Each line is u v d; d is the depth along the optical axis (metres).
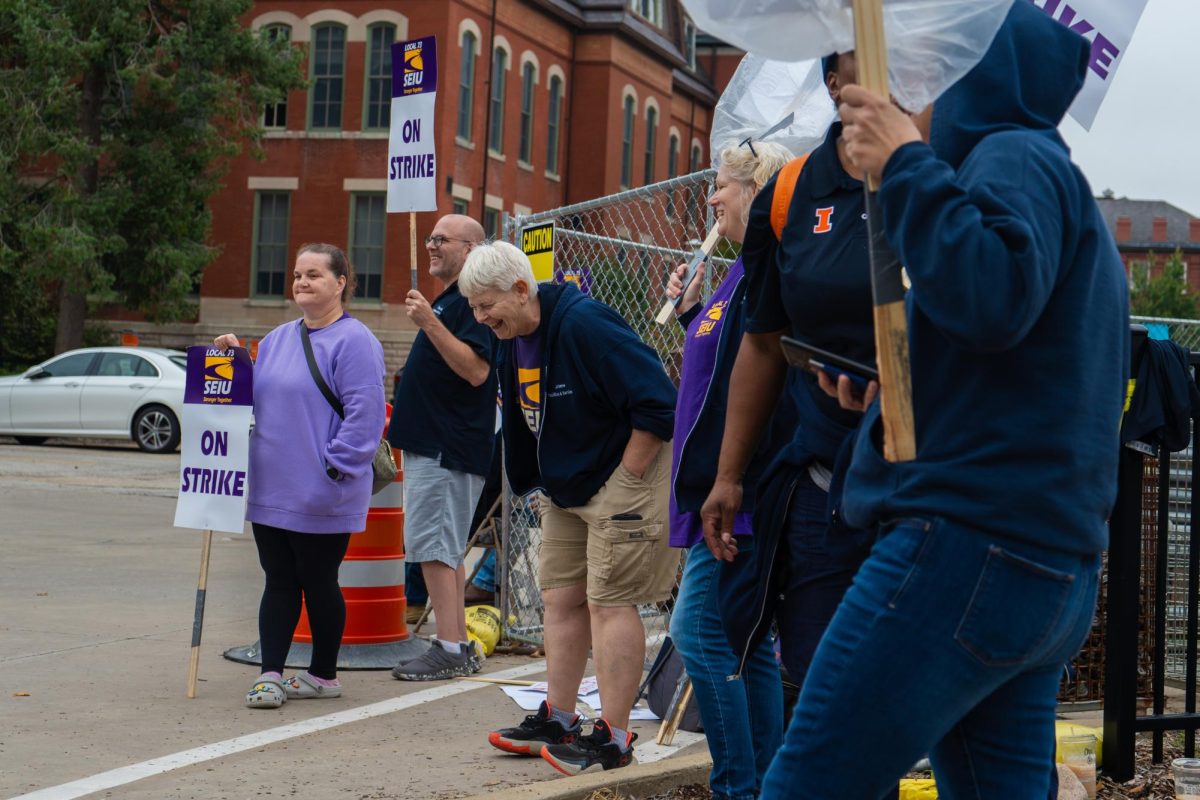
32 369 23.41
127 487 16.73
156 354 23.14
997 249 2.17
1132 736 4.98
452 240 6.75
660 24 49.62
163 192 31.33
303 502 5.98
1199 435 5.18
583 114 44.03
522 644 7.78
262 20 36.81
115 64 30.81
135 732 5.41
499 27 38.97
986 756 2.57
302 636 7.05
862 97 2.33
